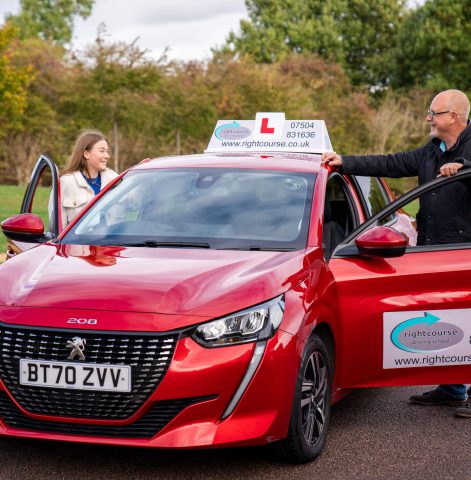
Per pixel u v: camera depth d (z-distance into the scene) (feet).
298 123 24.97
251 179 20.04
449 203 20.16
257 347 15.11
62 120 142.41
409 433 18.80
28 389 15.17
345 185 21.80
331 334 17.48
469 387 21.29
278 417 15.38
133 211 19.58
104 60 136.15
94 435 15.06
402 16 279.49
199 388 14.74
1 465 16.38
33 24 304.50
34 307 15.39
